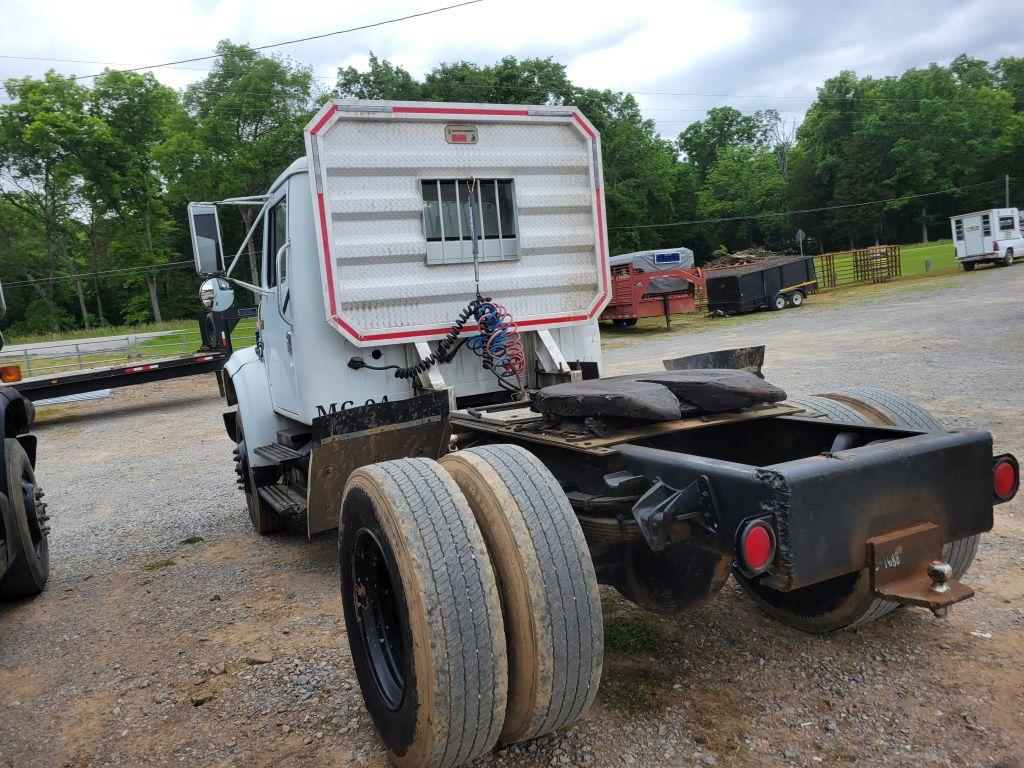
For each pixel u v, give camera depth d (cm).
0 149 5438
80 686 382
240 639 421
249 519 698
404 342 494
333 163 470
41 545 557
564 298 548
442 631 236
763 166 9669
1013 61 10738
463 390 517
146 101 5553
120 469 1053
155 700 359
